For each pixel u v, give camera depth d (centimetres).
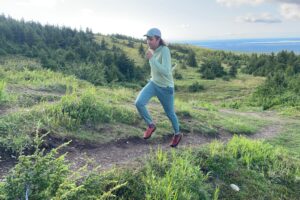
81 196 383
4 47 6159
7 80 1366
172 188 526
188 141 913
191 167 611
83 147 670
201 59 11338
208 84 6656
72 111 793
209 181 635
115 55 6212
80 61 5738
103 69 5016
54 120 721
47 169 375
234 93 5775
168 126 955
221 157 711
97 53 6725
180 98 5566
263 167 759
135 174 550
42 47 6538
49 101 1017
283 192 682
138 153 704
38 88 1266
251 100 3869
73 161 591
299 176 746
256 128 1536
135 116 947
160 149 733
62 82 1510
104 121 838
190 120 1165
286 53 8206
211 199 572
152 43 603
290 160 855
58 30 8581
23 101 923
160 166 596
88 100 868
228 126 1260
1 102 852
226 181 656
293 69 6166
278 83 4031
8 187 342
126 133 799
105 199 455
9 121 660
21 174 353
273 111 3062
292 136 1464
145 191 508
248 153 782
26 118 704
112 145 722
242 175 691
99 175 438
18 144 573
